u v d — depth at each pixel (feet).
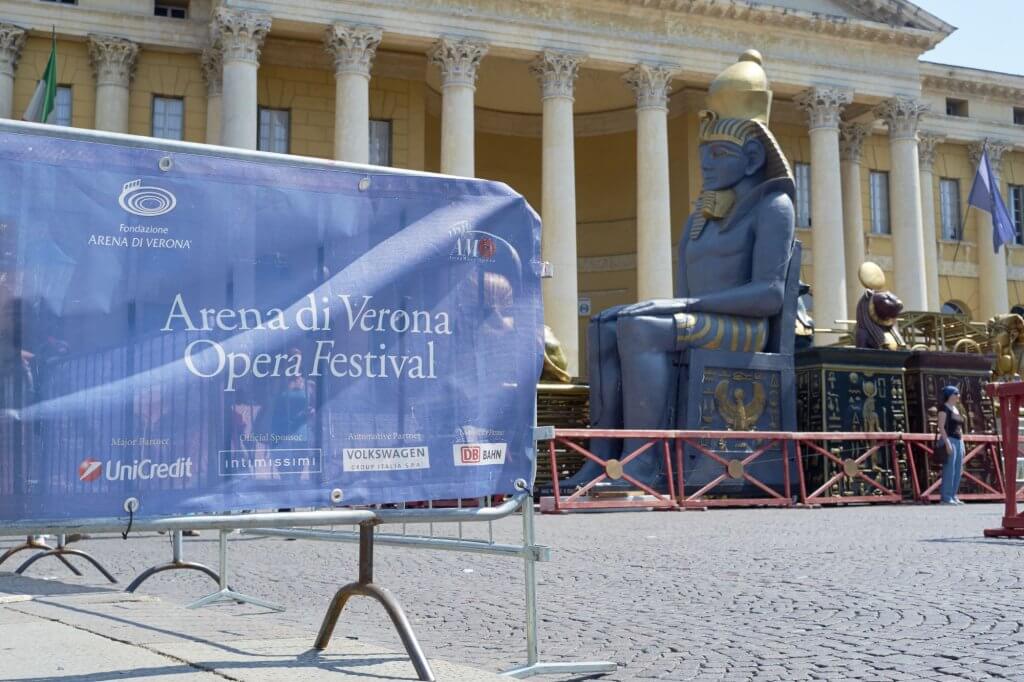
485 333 15.39
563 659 16.71
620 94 173.47
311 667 13.84
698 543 34.91
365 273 14.67
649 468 55.01
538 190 179.63
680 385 55.62
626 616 20.84
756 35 153.89
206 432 13.50
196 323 13.60
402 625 14.07
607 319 58.08
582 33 144.05
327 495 14.07
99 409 12.94
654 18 147.95
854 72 159.02
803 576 25.77
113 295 13.19
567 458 64.54
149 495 13.10
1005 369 77.05
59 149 13.08
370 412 14.48
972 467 62.85
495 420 15.33
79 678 12.66
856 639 17.60
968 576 25.04
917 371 61.93
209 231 13.80
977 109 188.24
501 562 31.09
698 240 58.49
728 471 55.01
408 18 136.77
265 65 146.10
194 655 14.37
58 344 12.84
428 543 17.03
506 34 140.77
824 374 58.95
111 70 138.41
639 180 145.59
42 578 28.14
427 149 167.02
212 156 13.94
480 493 15.08
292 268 14.28
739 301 55.77
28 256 12.80
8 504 12.43
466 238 15.42
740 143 57.31
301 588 26.50
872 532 38.52
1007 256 191.83
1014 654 15.94
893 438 59.72
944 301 185.98
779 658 16.29
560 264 136.87
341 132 132.67
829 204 153.99
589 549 33.58
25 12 135.85
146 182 13.52
